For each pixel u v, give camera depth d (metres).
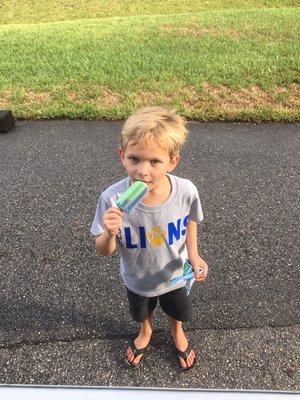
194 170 1.83
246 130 2.14
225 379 1.04
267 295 1.25
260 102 2.34
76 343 1.12
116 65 2.74
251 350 1.10
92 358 1.09
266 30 3.35
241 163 1.87
